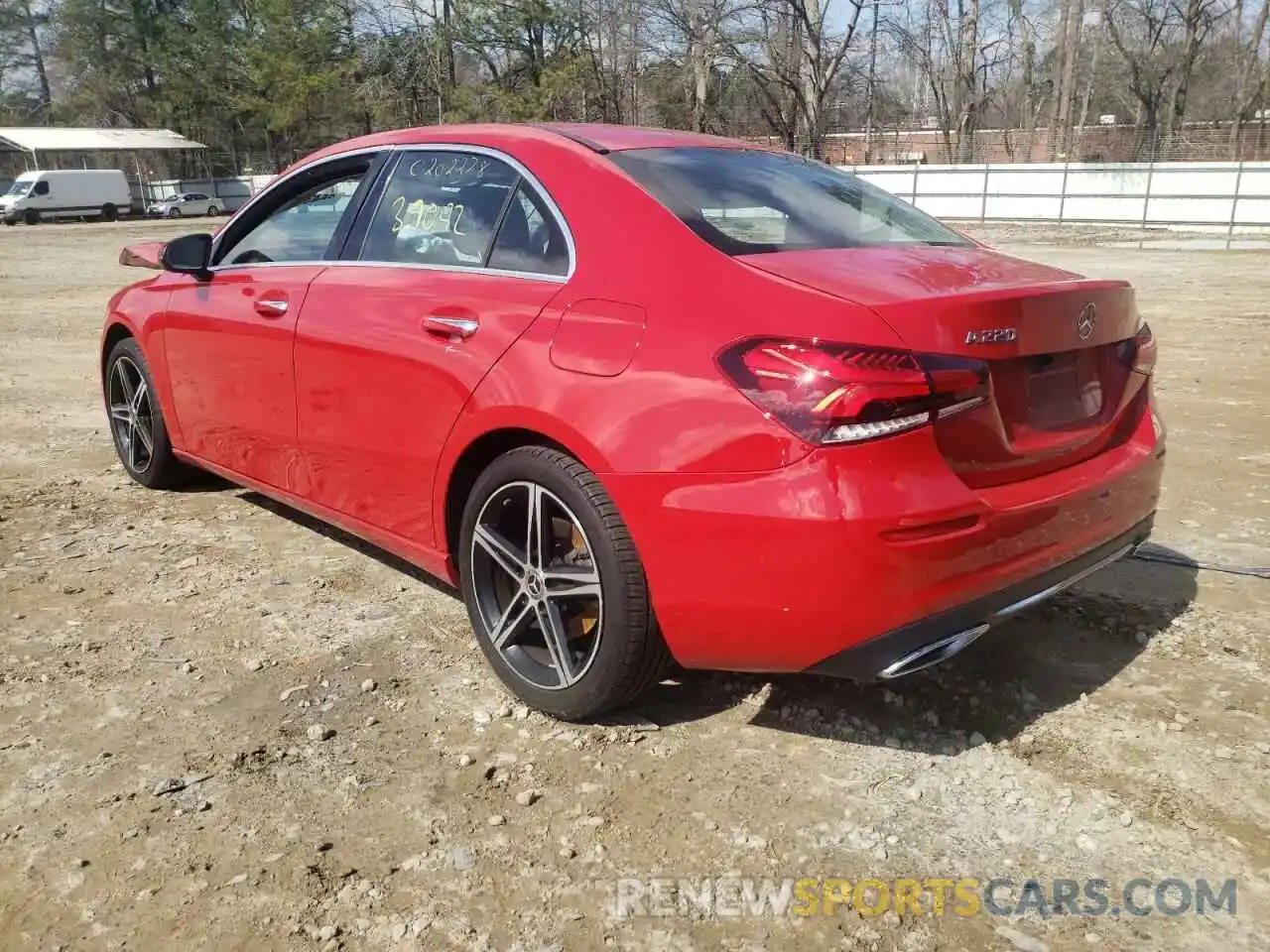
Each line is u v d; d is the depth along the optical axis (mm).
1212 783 2756
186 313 4434
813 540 2393
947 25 48312
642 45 41812
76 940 2205
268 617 3758
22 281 17234
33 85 76188
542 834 2559
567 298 2928
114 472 5574
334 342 3580
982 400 2512
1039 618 3744
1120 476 2939
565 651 2951
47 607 3818
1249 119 49219
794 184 3371
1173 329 10797
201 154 62812
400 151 3744
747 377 2488
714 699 3189
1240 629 3648
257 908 2301
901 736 2988
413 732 3004
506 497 3043
